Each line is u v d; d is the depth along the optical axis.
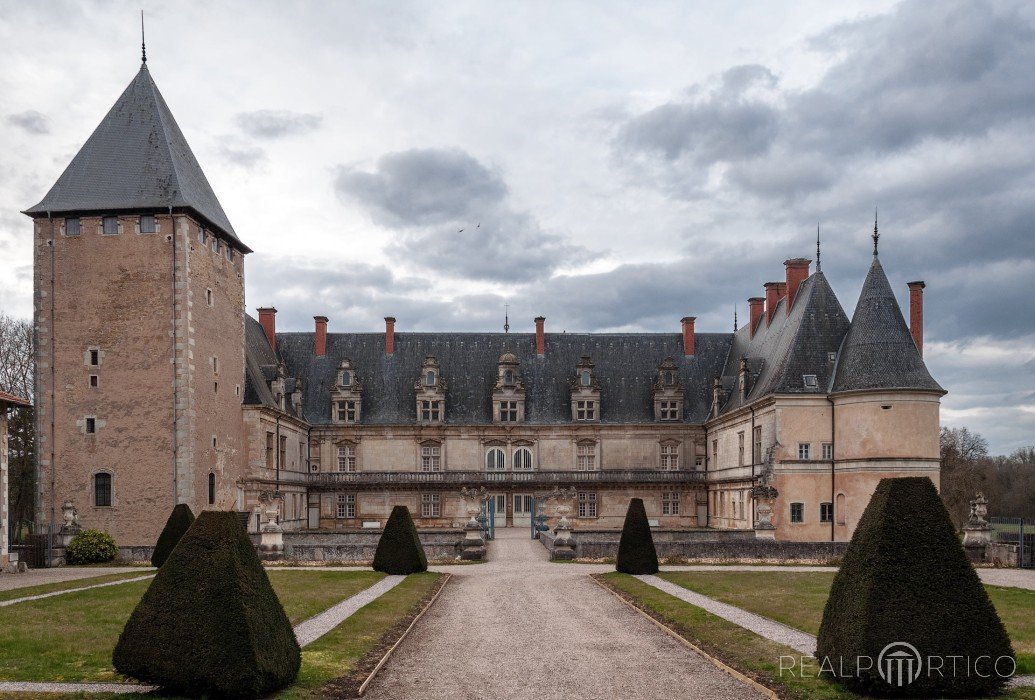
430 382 63.19
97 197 43.12
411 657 17.61
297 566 35.38
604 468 63.09
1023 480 86.00
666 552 37.25
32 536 38.81
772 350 52.75
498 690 15.03
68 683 14.84
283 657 14.41
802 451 47.12
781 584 28.02
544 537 45.97
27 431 56.00
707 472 61.59
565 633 20.19
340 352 65.56
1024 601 24.72
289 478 55.56
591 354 66.75
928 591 13.87
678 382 64.12
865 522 14.73
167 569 14.05
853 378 46.16
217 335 46.03
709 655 17.30
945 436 80.44
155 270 42.72
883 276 47.78
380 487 60.16
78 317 42.91
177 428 41.88
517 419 63.41
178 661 13.52
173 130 46.25
